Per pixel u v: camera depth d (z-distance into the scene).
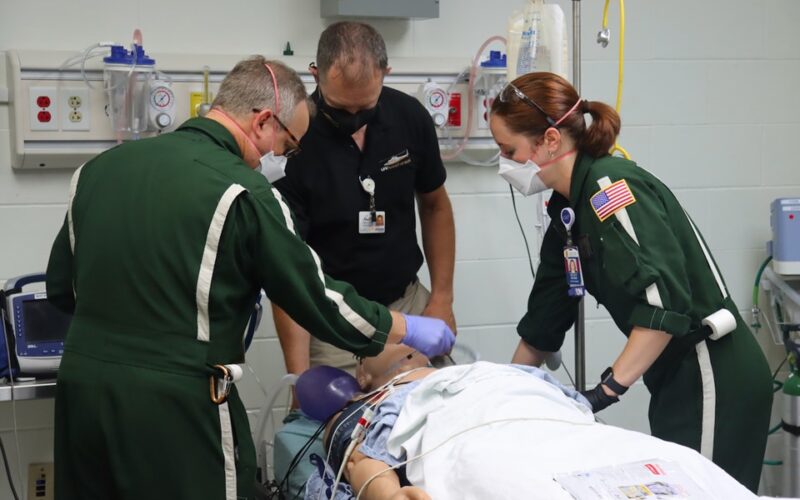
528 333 2.58
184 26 3.07
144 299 1.87
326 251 2.75
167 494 1.88
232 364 1.95
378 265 2.77
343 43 2.42
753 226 3.68
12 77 2.86
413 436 1.95
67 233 2.09
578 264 2.24
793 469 3.15
